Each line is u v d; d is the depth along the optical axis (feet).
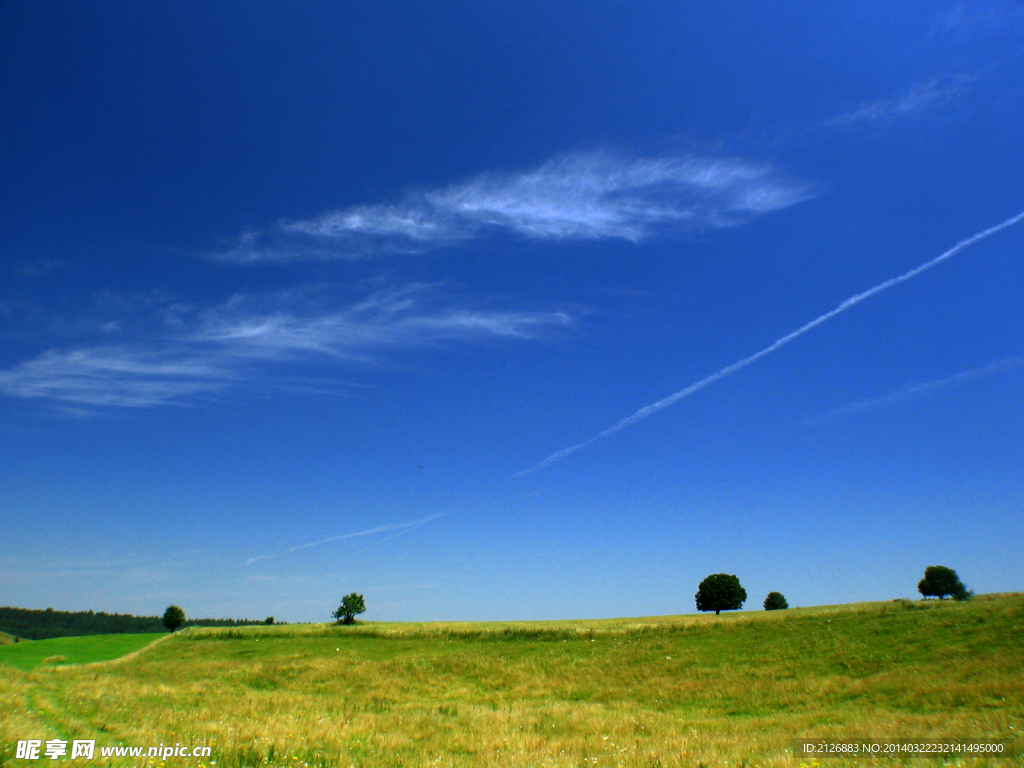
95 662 184.24
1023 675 82.07
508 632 187.52
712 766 49.24
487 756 57.57
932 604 155.84
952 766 45.27
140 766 45.60
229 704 97.19
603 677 130.62
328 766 51.34
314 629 217.77
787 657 124.16
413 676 144.15
